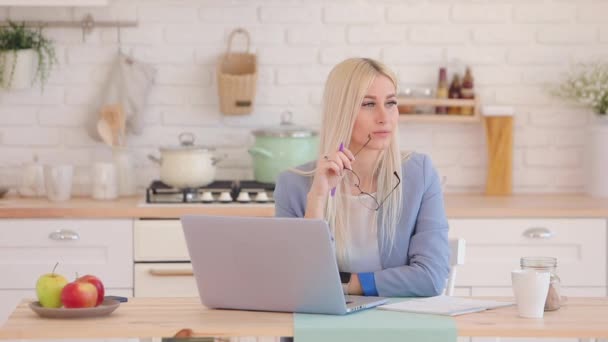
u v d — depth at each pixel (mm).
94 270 3963
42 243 3949
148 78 4508
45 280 2291
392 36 4602
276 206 2814
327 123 2717
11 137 4531
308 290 2270
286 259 2252
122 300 2459
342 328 2121
